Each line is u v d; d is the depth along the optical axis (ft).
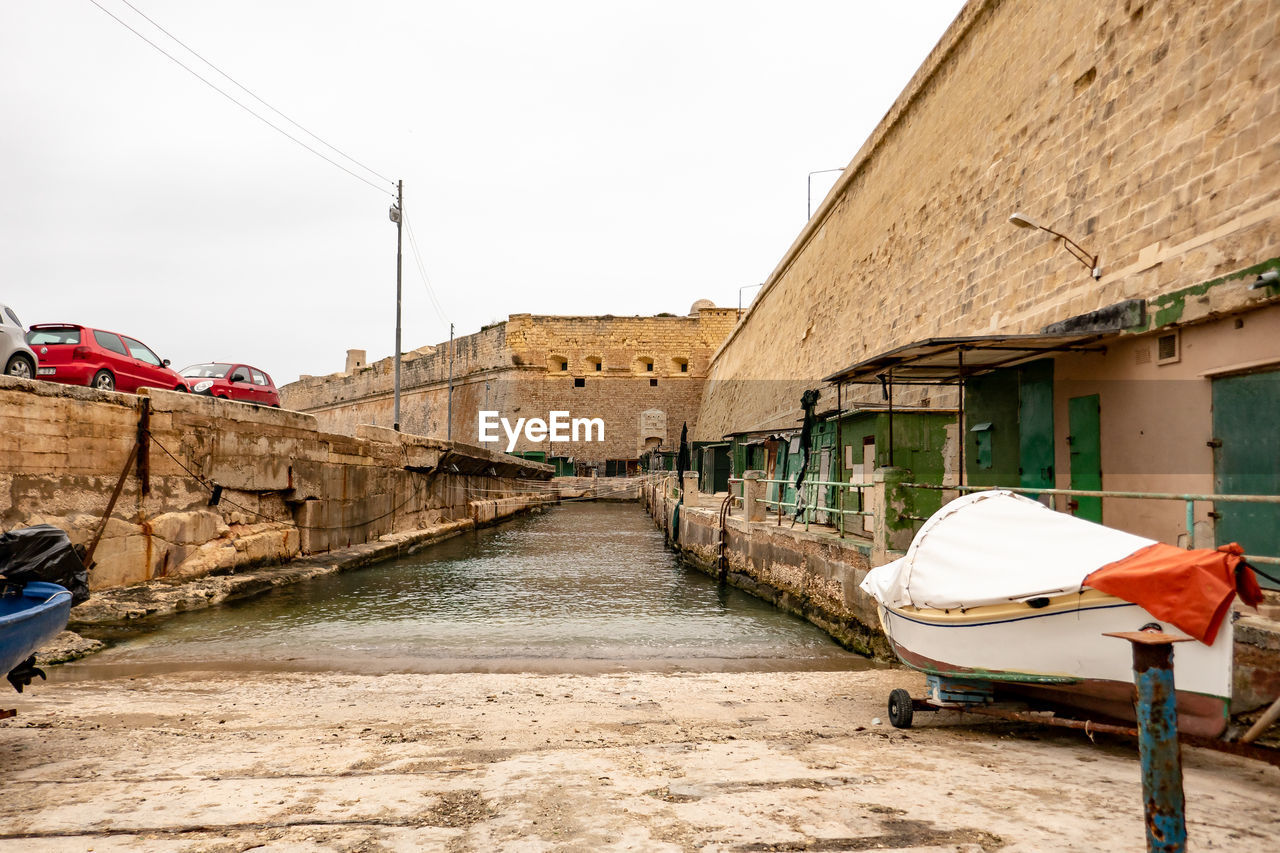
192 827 11.27
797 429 62.75
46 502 35.22
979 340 26.76
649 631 37.76
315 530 59.36
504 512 116.78
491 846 10.44
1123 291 27.43
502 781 13.76
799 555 42.68
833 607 36.86
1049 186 35.42
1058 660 15.97
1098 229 30.53
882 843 10.41
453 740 18.06
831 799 12.48
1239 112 22.84
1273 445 19.72
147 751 16.74
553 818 11.60
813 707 22.72
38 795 13.00
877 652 31.17
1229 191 22.81
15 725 19.71
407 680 27.32
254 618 39.55
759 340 122.01
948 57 51.98
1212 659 13.43
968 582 17.75
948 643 18.21
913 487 31.89
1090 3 33.27
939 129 52.65
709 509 72.84
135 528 40.22
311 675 28.27
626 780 13.79
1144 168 27.73
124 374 47.65
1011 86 41.37
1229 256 21.74
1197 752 16.06
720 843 10.46
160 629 36.27
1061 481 29.27
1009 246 39.37
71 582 19.57
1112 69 30.83
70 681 26.99
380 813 11.89
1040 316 34.45
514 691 25.35
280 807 12.22
